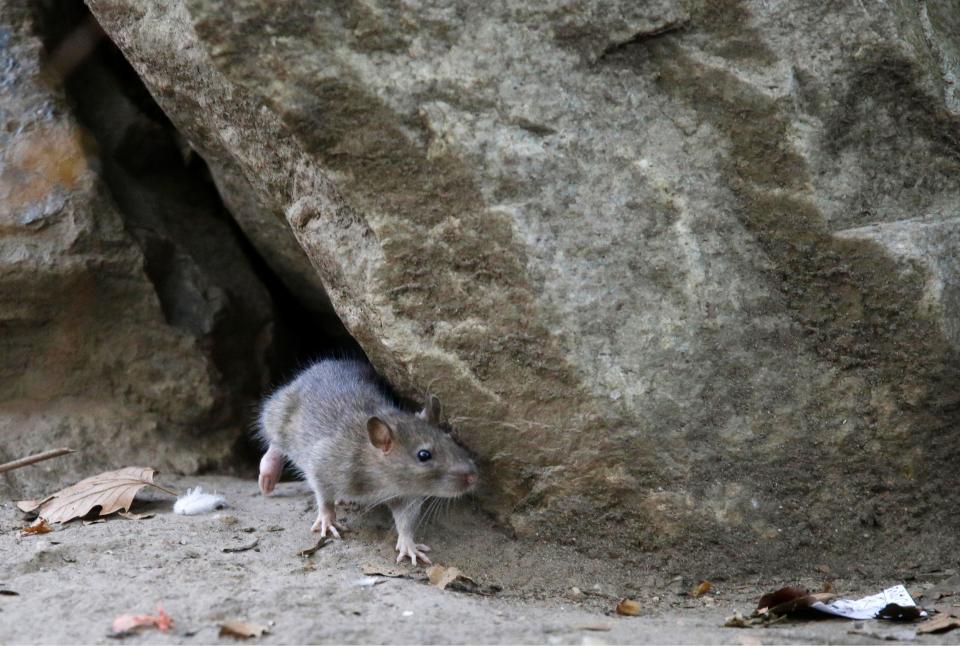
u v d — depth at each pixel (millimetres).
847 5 7754
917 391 7898
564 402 7902
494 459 8359
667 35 7832
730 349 7918
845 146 7922
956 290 7777
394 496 8523
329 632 6363
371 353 8828
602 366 7777
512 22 7660
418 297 8023
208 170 12148
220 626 6395
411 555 8250
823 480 8094
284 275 11852
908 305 7754
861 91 7879
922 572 8016
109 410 10750
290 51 7406
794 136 7793
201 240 11938
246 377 11703
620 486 7965
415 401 9188
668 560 8055
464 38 7605
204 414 11047
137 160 11789
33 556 7766
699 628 6953
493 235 7715
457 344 8031
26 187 10406
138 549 8133
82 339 10641
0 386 10547
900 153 8000
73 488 9453
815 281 7980
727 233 7953
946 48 8117
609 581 8078
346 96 7516
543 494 8266
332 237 8266
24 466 9320
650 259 7820
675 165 7891
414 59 7559
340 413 9039
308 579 7523
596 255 7766
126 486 9406
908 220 7902
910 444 8031
